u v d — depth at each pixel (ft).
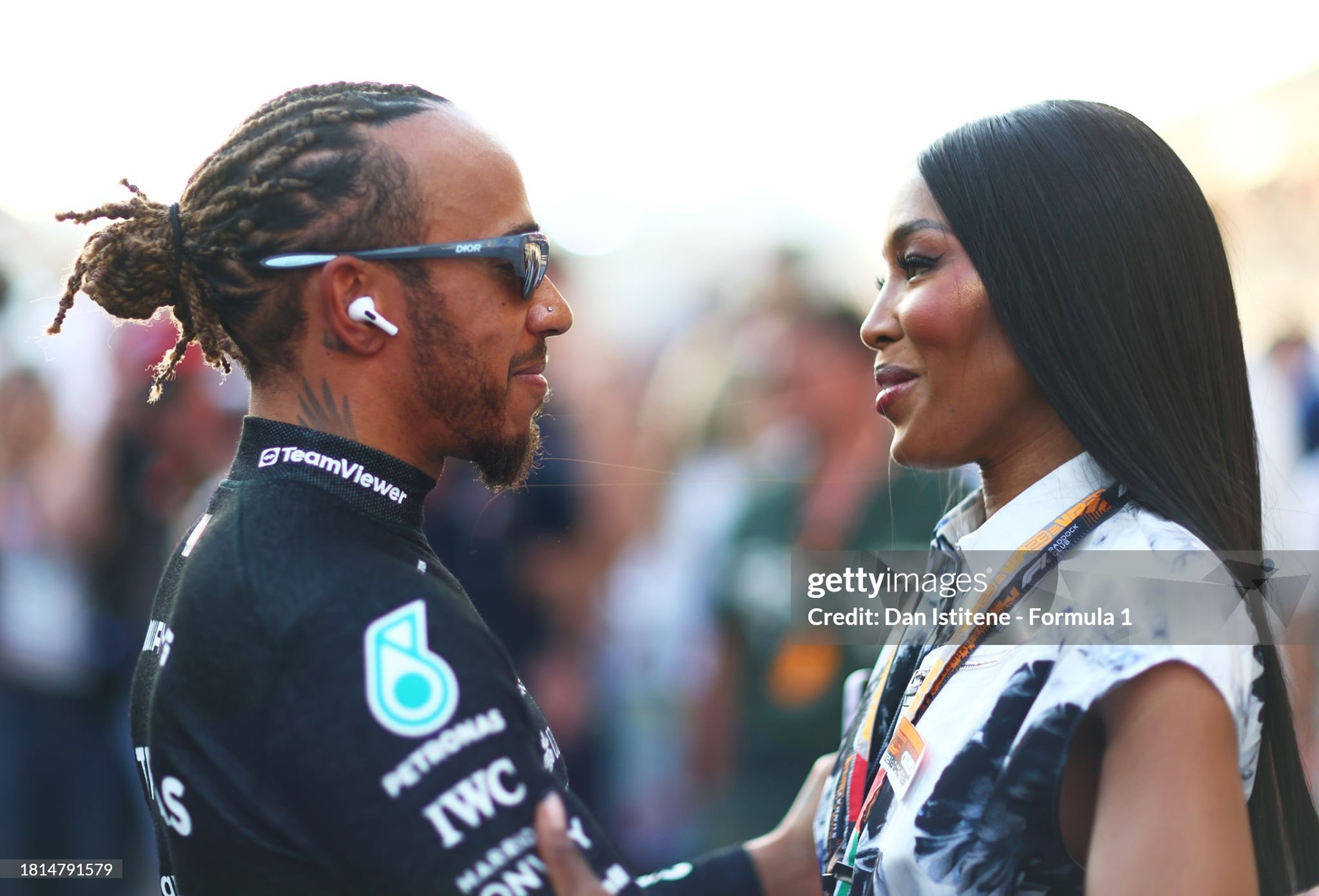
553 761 3.69
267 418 3.73
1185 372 3.72
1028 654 3.48
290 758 3.21
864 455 8.94
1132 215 3.72
